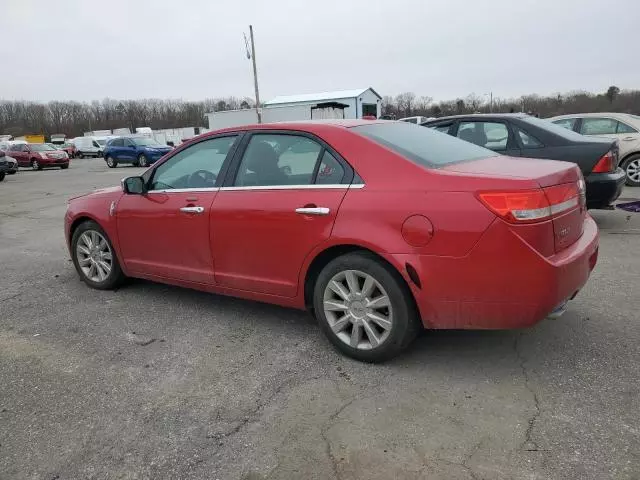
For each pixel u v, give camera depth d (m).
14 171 23.25
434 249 3.09
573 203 3.28
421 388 3.16
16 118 94.88
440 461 2.50
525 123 6.97
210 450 2.68
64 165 29.39
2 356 3.88
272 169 3.89
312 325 4.22
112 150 29.19
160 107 96.06
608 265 5.42
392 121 4.22
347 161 3.52
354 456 2.57
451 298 3.10
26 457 2.70
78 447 2.76
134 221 4.77
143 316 4.59
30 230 9.50
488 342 3.72
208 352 3.81
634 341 3.62
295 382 3.31
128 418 3.00
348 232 3.37
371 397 3.09
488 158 3.78
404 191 3.24
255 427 2.86
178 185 4.51
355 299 3.48
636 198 9.28
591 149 6.52
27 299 5.22
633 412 2.80
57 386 3.40
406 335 3.33
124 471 2.56
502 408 2.91
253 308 4.67
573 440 2.60
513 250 2.93
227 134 4.26
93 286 5.43
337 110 40.81
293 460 2.57
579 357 3.44
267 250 3.83
